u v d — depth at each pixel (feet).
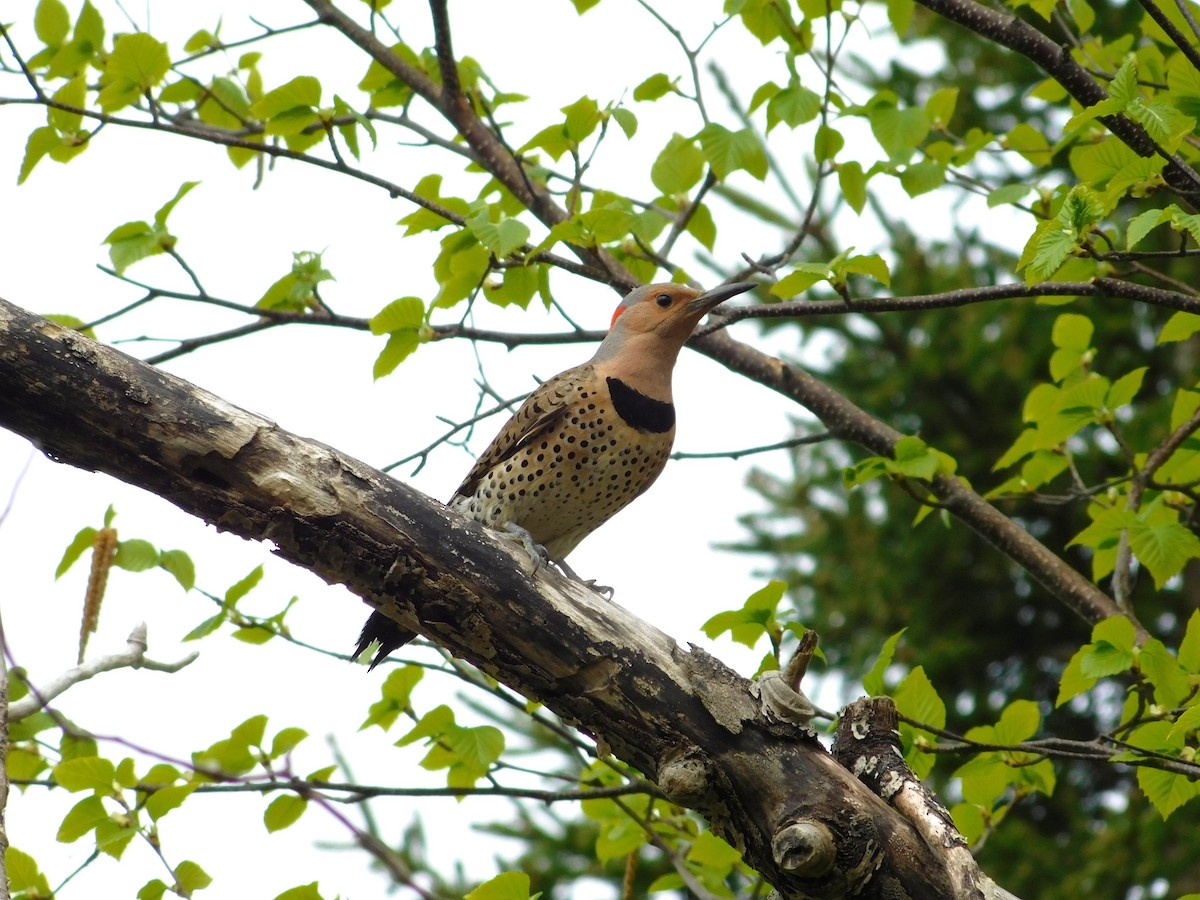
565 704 24.98
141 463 23.75
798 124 33.83
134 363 23.63
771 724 23.95
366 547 24.26
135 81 35.47
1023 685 63.10
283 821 32.94
